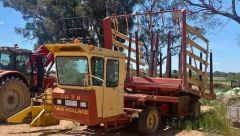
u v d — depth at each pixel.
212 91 14.18
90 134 10.65
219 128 11.53
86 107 9.37
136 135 10.71
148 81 12.16
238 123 8.66
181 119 12.65
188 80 12.34
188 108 12.91
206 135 10.94
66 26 11.75
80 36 11.61
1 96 12.04
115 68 10.03
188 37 12.15
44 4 33.00
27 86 12.98
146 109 10.70
